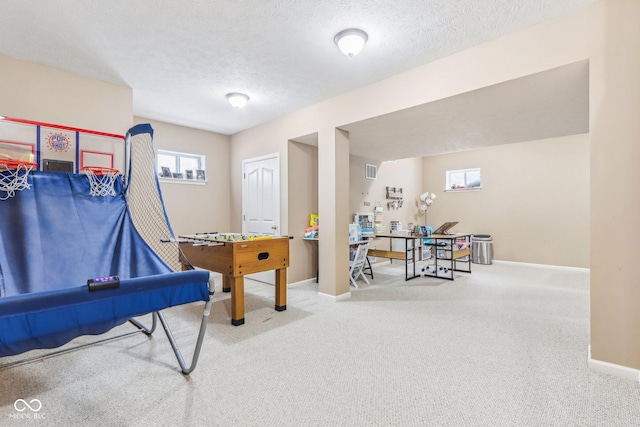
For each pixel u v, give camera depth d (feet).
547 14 7.20
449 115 10.92
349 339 8.66
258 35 8.04
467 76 8.75
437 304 12.03
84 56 9.04
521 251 21.30
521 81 8.10
